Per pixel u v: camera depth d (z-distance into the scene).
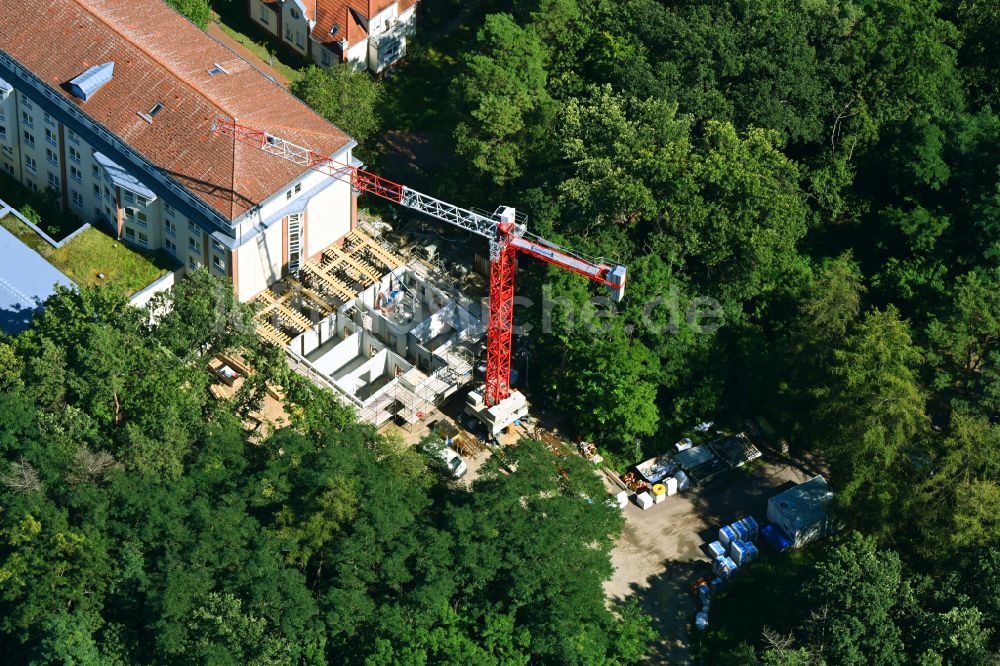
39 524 170.62
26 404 184.50
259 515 179.12
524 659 173.38
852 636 178.62
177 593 166.50
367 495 178.88
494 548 175.88
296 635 167.50
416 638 169.62
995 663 175.00
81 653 163.00
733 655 183.75
